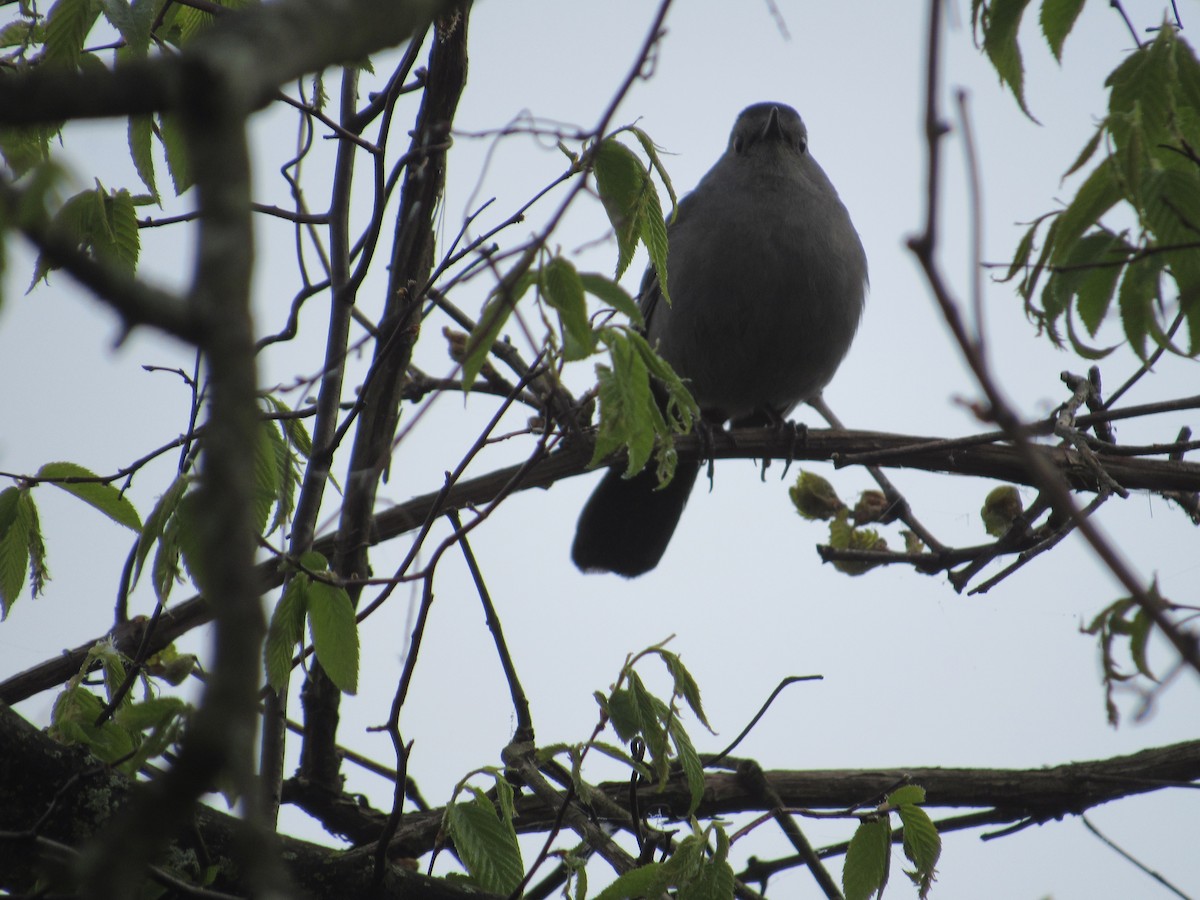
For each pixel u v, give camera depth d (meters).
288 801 7.48
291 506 5.76
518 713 7.09
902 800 5.79
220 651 1.75
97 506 5.65
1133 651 6.84
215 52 1.77
